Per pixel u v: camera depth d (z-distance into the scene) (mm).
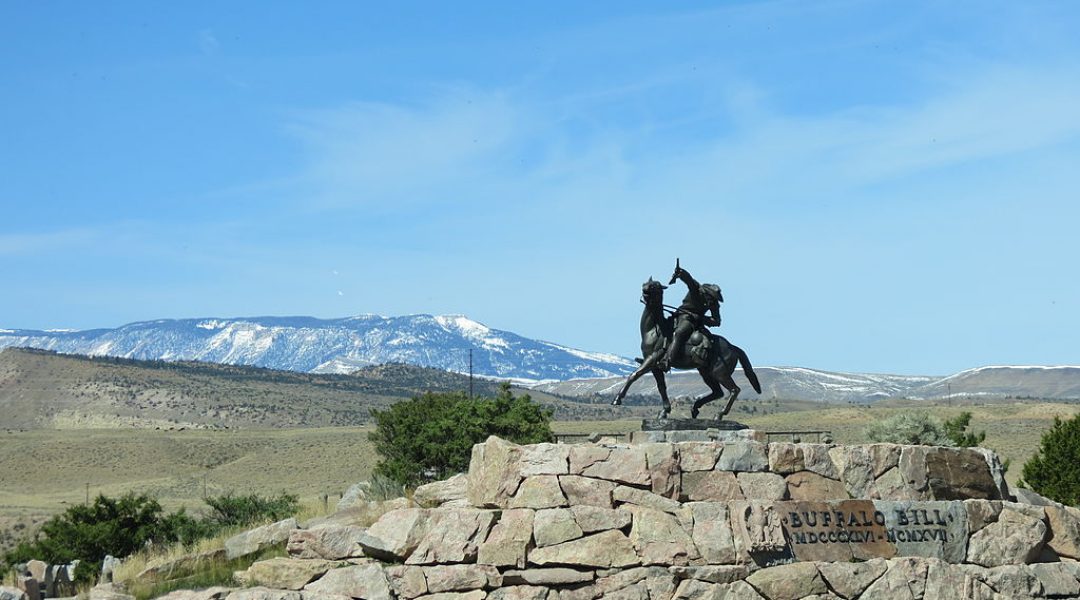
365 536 28203
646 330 31859
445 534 27859
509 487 28391
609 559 27469
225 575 29016
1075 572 31016
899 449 30688
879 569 29078
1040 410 130125
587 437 31906
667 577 27422
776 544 28250
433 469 61375
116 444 158250
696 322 31641
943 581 29531
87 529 54250
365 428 176875
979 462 31625
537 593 27266
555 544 27609
